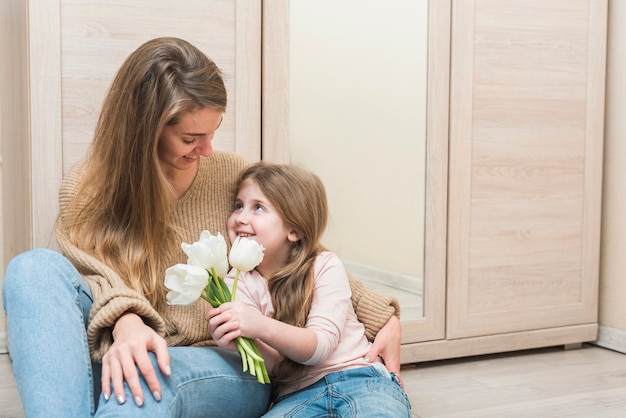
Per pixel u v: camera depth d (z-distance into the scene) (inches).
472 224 87.4
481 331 88.9
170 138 48.2
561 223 92.9
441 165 85.3
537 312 92.1
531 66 89.2
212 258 43.4
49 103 66.6
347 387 47.3
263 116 76.2
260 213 51.5
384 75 82.0
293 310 49.2
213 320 43.8
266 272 52.1
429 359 85.8
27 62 66.5
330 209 79.4
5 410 68.4
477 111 86.7
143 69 47.3
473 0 85.3
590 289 95.5
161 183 48.6
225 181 56.0
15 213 81.6
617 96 94.8
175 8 71.1
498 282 89.5
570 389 76.9
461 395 74.5
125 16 69.1
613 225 95.4
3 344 91.7
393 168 83.0
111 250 48.9
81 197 50.4
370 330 54.1
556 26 90.4
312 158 78.6
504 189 89.0
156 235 49.4
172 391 40.4
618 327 94.7
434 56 83.9
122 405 37.5
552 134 91.3
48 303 39.5
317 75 78.5
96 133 51.4
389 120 82.7
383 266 83.0
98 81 68.3
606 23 93.8
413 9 82.9
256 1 74.6
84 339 40.3
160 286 50.2
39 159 66.6
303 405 47.1
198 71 47.4
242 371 47.3
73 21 67.1
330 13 78.7
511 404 71.6
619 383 79.3
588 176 94.0
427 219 85.3
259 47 75.2
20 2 71.5
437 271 85.9
